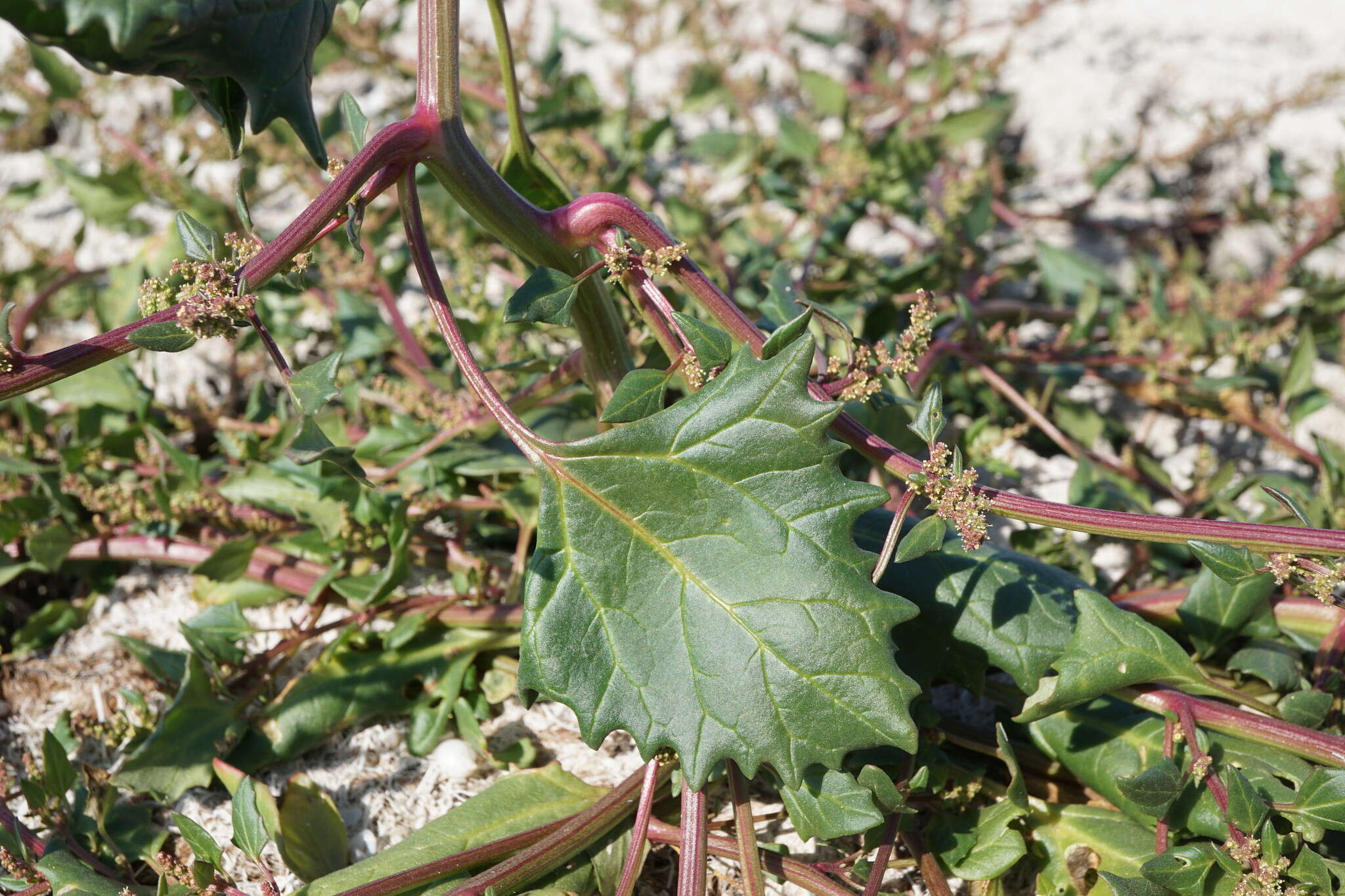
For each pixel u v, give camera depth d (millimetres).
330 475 346
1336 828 262
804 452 246
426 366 428
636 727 250
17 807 332
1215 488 404
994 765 321
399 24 565
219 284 228
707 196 571
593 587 253
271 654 341
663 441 248
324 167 259
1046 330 526
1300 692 294
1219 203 576
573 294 263
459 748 336
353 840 318
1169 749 282
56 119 623
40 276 509
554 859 280
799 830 265
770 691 246
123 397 411
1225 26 628
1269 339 435
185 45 220
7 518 395
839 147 512
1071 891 292
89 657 379
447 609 348
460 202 269
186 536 399
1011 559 309
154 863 301
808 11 685
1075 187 603
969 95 623
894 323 438
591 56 672
